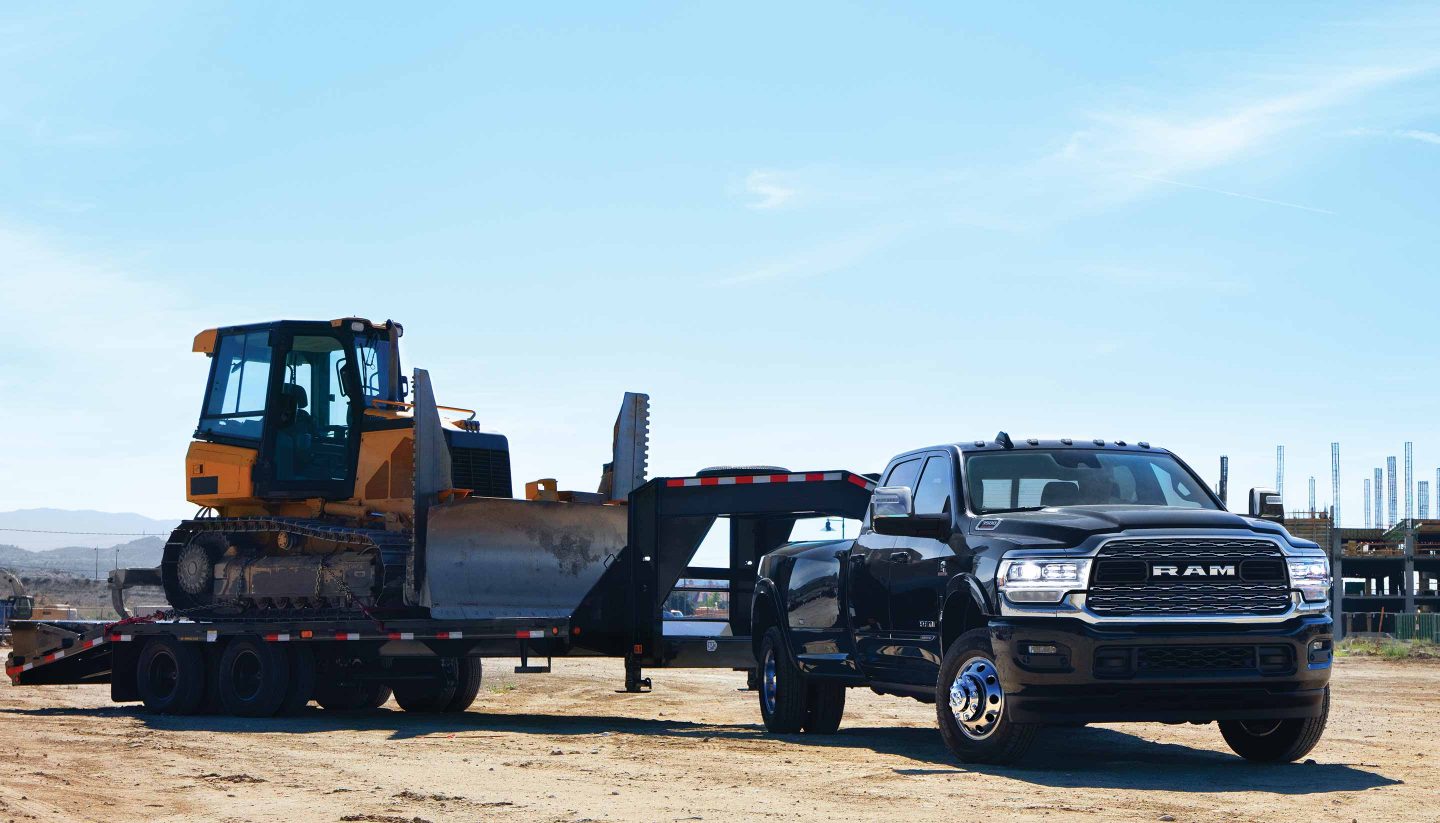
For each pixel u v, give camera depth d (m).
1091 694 9.54
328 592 17.61
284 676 17.48
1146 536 9.70
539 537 17.48
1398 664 33.84
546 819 8.38
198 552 19.11
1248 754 11.09
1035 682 9.64
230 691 17.80
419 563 16.62
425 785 10.05
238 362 18.89
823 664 13.05
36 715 18.09
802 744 12.76
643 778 10.27
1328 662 9.88
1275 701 9.69
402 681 18.27
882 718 16.81
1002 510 10.91
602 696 21.83
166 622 18.36
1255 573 9.77
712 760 11.40
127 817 8.59
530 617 16.53
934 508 11.52
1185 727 14.80
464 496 16.97
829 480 14.78
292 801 9.29
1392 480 83.56
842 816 8.29
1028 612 9.73
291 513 18.81
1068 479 11.14
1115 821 7.96
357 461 18.27
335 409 18.47
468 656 16.66
